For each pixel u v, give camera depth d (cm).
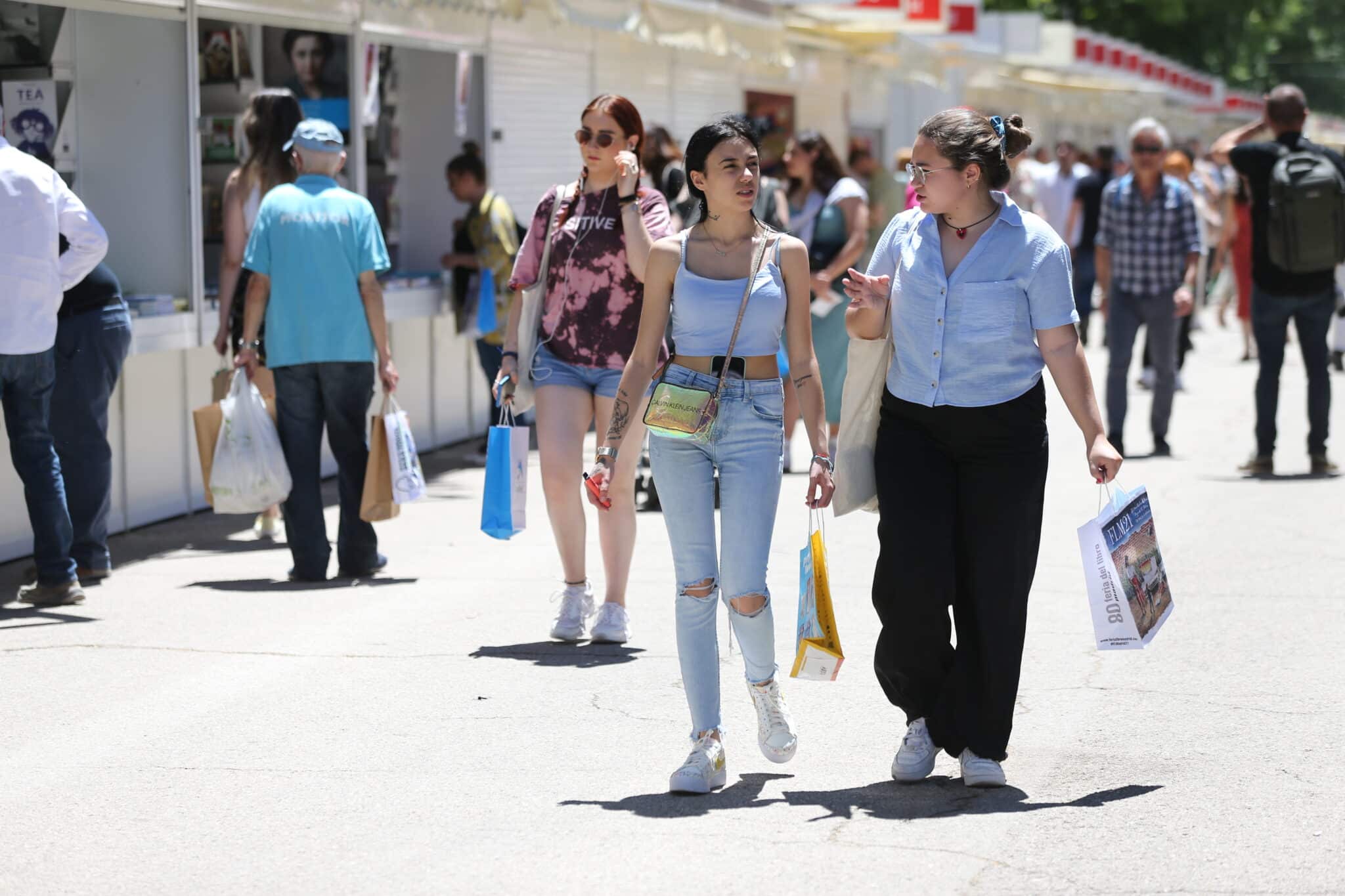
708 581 1672
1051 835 1512
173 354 3291
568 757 1780
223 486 2655
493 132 4297
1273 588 2556
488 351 3988
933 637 1639
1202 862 1439
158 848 1525
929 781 1688
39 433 2514
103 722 1931
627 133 2297
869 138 8638
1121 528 1633
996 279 1605
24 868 1481
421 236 4253
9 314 2438
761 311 1661
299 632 2359
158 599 2580
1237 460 3922
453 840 1527
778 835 1525
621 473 2258
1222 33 19938
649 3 4578
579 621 2302
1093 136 14488
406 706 1983
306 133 2697
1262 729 1844
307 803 1639
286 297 2664
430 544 3058
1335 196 3488
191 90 3112
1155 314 3931
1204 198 7675
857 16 6488
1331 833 1507
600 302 2269
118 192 3147
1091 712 1922
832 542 2986
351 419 2727
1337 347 4278
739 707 1978
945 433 1627
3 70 3036
